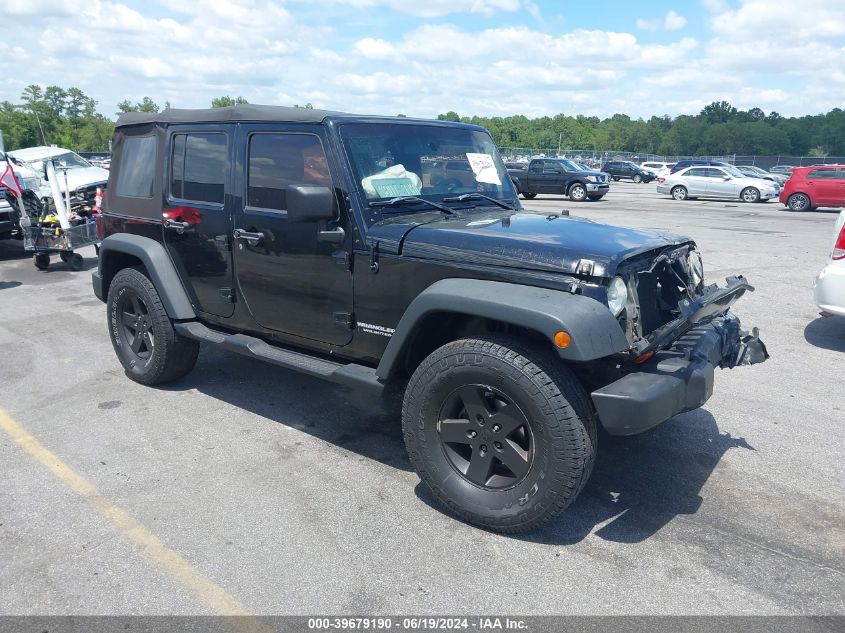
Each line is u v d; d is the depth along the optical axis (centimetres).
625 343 299
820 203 2106
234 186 421
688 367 315
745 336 381
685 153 12838
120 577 294
